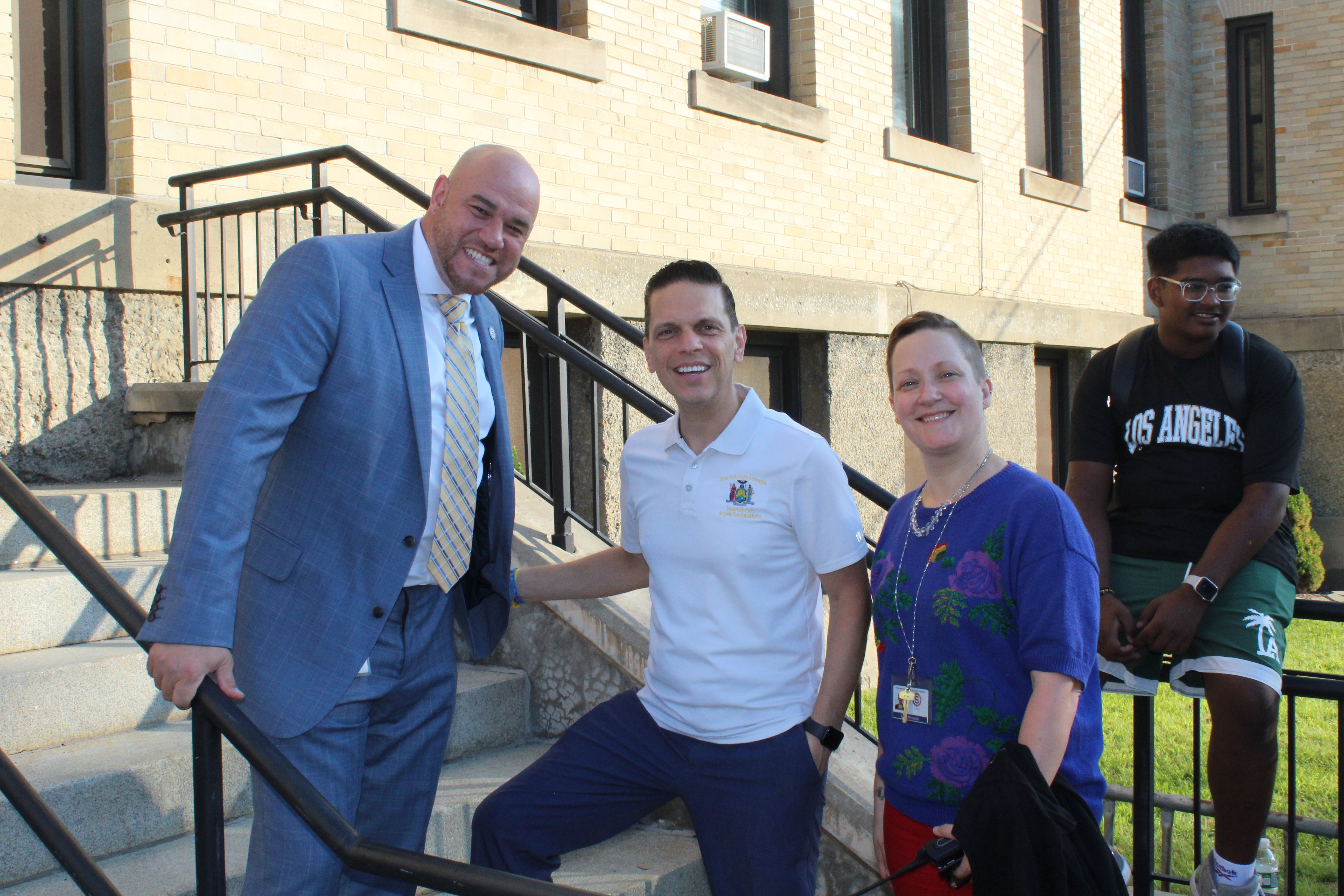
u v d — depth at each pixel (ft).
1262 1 36.70
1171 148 37.27
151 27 14.56
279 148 15.76
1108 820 11.89
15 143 14.57
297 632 6.57
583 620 10.14
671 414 10.10
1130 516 9.03
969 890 6.77
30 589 9.32
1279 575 8.43
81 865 6.01
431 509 7.03
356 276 6.70
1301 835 14.37
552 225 18.92
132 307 14.71
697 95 21.16
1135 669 8.87
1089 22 33.12
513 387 19.33
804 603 7.65
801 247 23.62
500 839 7.80
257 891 6.51
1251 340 8.56
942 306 26.68
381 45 16.80
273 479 6.75
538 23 19.89
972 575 6.77
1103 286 33.83
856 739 10.08
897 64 27.35
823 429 23.75
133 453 14.82
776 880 7.49
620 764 7.85
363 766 6.92
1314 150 35.88
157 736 8.80
